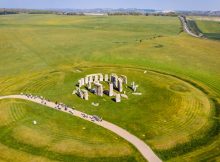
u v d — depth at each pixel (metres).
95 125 61.91
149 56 115.69
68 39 152.50
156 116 66.12
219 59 112.44
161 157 51.81
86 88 83.00
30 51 124.81
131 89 82.12
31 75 93.81
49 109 68.88
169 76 94.31
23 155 51.50
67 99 74.81
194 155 52.62
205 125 62.78
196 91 81.25
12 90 80.75
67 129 60.19
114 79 85.06
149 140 56.59
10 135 57.69
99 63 108.19
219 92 81.94
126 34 173.00
